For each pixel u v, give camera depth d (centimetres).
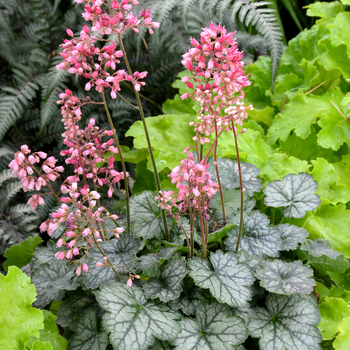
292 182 83
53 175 68
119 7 67
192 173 67
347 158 94
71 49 67
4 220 91
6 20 98
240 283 71
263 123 105
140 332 67
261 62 106
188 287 74
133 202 81
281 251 82
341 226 84
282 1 123
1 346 67
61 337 72
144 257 74
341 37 99
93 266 73
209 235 76
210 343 69
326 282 81
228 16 110
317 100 96
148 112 106
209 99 67
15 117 94
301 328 71
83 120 101
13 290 69
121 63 106
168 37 104
